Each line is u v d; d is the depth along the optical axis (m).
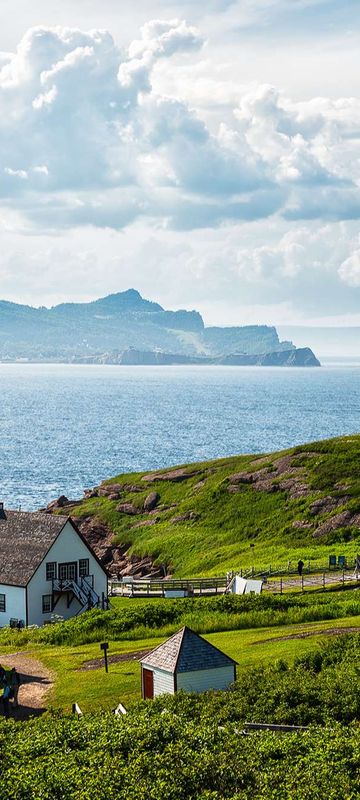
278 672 41.81
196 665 38.97
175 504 111.00
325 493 96.50
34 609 72.88
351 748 29.45
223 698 37.41
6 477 166.62
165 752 30.17
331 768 27.94
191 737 31.53
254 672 41.97
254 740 31.22
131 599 75.69
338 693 37.38
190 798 27.11
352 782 26.81
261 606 61.72
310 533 88.75
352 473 100.50
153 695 40.59
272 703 36.50
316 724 34.53
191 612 62.22
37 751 32.09
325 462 105.19
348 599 61.91
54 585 74.19
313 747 30.20
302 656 44.16
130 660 51.16
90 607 73.25
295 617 57.53
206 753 29.78
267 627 56.44
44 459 191.25
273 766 28.78
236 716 35.56
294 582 70.81
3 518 79.50
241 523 97.25
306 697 37.03
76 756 30.94
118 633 59.59
